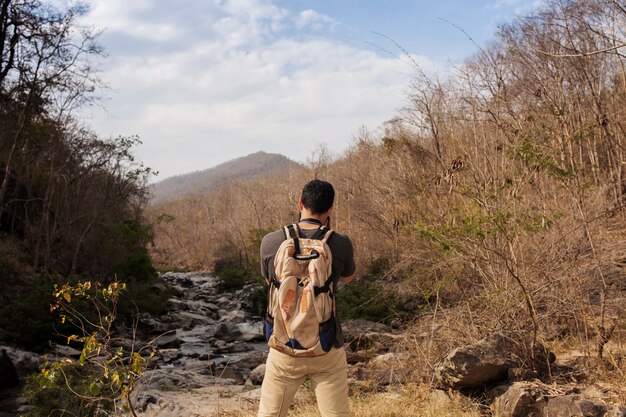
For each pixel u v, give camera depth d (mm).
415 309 10609
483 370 5426
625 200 8234
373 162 18391
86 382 6426
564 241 6266
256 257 30156
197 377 8750
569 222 6469
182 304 20297
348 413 3508
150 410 6418
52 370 5070
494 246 6113
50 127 21406
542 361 5805
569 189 6270
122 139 22703
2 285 15695
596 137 12367
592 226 6637
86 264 19906
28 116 21000
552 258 6270
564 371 5777
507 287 6180
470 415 5004
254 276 26641
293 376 3447
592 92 12586
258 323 15977
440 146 11836
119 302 15734
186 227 59750
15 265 16844
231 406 6191
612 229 7320
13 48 21094
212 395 6957
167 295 22078
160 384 7844
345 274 3559
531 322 6195
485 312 6270
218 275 30047
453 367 5477
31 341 12945
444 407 5227
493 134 8359
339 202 20078
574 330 6664
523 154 6277
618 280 6715
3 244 17906
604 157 11758
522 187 6430
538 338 6320
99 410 6305
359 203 17781
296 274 3332
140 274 22875
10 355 10852
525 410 4926
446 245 6039
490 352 5562
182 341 14602
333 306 3412
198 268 47844
